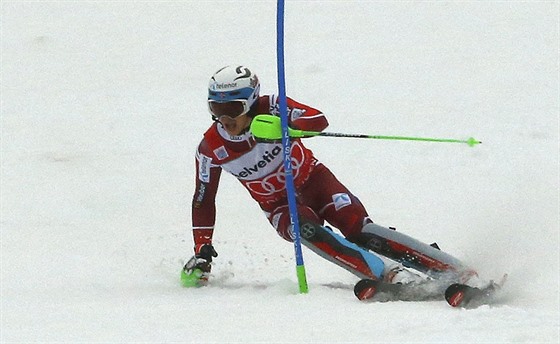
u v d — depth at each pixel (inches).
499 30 1508.4
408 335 445.4
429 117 1203.9
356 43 1489.9
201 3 1726.1
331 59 1428.4
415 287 550.3
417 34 1513.3
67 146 1148.5
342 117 1216.8
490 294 529.7
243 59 1467.8
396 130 1167.0
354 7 1644.9
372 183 997.2
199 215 650.8
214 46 1529.3
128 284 653.3
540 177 979.9
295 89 1326.3
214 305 543.8
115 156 1113.4
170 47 1533.0
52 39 1582.2
